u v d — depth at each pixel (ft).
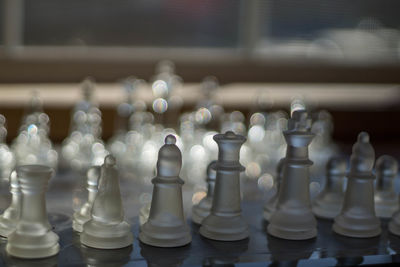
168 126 7.85
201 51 9.67
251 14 9.62
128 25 9.29
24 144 5.35
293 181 3.09
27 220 2.61
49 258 2.60
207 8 9.50
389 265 2.77
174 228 2.84
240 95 9.57
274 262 2.68
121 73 9.25
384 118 10.21
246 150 5.86
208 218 3.06
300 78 10.06
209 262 2.64
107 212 2.77
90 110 5.70
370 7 10.02
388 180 3.71
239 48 9.82
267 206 3.50
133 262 2.59
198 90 9.25
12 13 8.70
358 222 3.14
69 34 9.10
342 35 10.12
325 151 6.46
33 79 8.96
